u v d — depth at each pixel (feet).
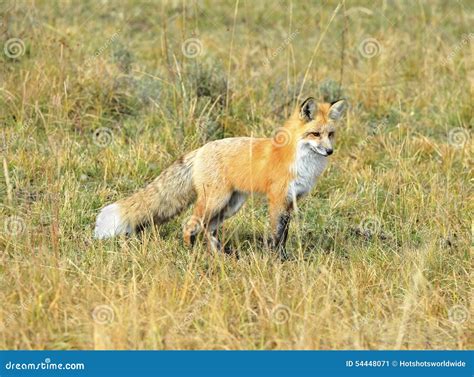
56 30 66.74
